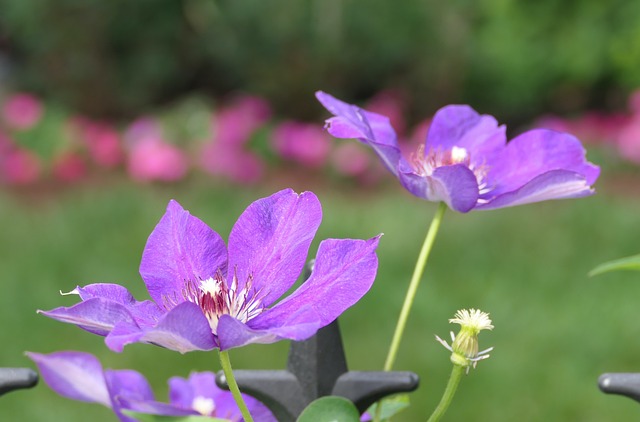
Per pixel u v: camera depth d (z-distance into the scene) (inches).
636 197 365.1
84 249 261.6
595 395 195.5
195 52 454.0
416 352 206.8
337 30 435.5
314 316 41.9
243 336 41.9
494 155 65.4
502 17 454.6
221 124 382.6
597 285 244.1
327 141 397.1
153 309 47.8
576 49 452.1
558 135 63.3
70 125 395.9
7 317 221.5
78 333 214.4
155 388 197.5
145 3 439.8
